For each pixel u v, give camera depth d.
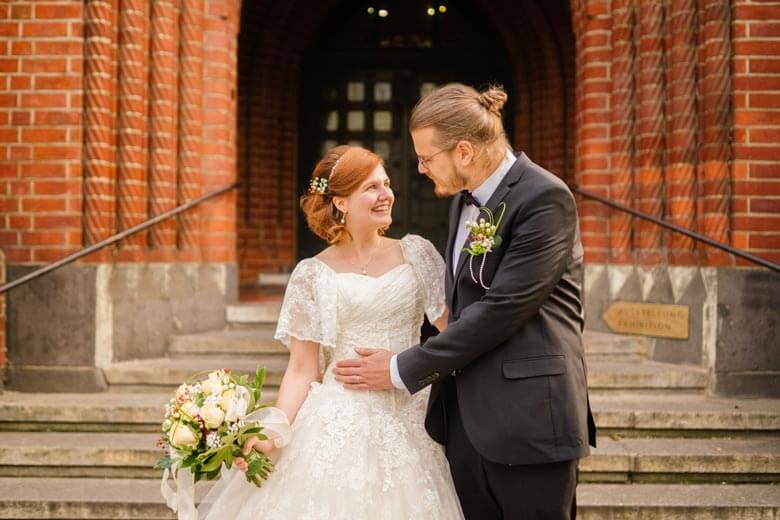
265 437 2.58
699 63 5.54
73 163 5.45
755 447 4.49
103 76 5.51
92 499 4.05
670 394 5.21
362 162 2.82
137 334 5.64
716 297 5.23
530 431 2.57
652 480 4.33
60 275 5.35
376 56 9.61
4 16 5.44
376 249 2.95
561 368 2.61
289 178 9.40
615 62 5.97
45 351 5.35
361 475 2.65
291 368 2.87
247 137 9.06
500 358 2.63
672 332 5.50
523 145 9.52
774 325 5.21
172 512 4.02
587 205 6.10
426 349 2.60
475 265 2.66
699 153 5.54
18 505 4.04
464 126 2.62
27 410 4.83
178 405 2.57
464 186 2.72
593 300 6.04
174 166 6.00
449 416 2.86
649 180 5.80
